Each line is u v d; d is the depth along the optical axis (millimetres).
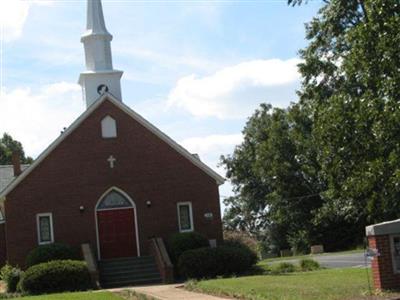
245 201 72500
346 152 19531
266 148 65125
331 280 21719
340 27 29016
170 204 33844
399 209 20453
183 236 31828
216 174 34531
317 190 61469
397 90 16344
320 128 19766
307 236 59906
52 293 26594
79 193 32812
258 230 72125
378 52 16797
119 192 33344
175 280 30031
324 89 31016
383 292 16906
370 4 17188
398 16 16484
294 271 29984
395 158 16766
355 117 18031
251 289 20078
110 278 31156
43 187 32406
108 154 33438
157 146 34125
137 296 21266
